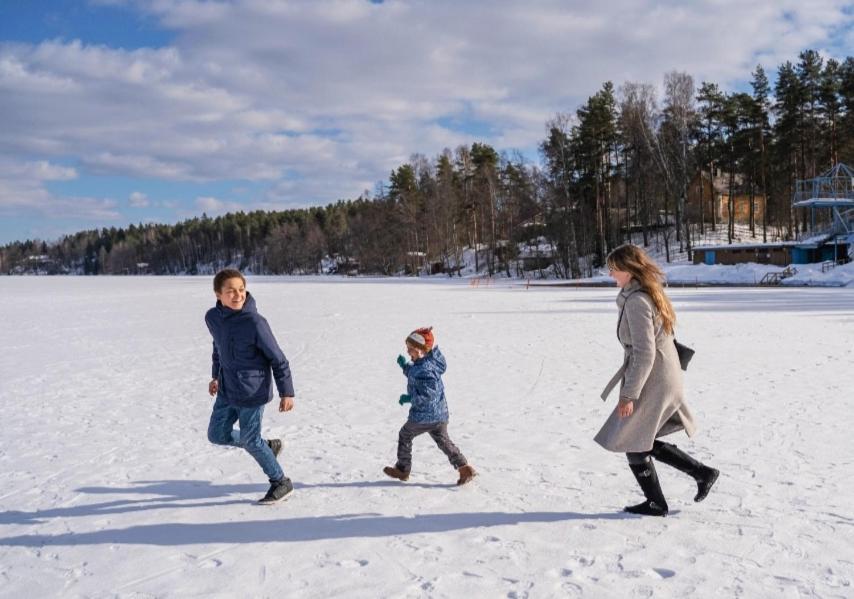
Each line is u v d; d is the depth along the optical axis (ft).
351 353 44.60
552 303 93.25
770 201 206.80
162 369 39.75
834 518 13.89
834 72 188.03
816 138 189.26
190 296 133.69
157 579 11.98
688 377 31.94
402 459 17.16
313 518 14.82
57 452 21.26
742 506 14.76
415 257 296.71
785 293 104.68
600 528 13.73
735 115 199.21
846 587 10.89
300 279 279.08
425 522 14.38
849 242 146.82
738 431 21.47
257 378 15.43
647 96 205.36
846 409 24.30
